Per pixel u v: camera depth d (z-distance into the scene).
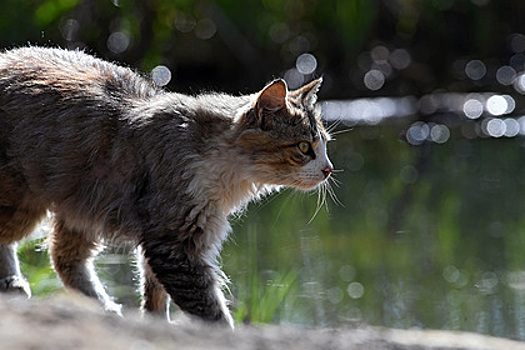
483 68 23.64
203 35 21.00
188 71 21.53
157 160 8.38
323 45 22.56
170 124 8.50
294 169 8.89
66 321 5.55
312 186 9.07
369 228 14.48
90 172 8.65
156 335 5.64
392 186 16.91
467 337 7.99
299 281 12.20
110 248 12.01
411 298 11.66
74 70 9.02
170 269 8.30
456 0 23.42
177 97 8.87
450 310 11.23
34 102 8.69
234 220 14.30
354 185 16.92
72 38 19.17
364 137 20.69
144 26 20.03
